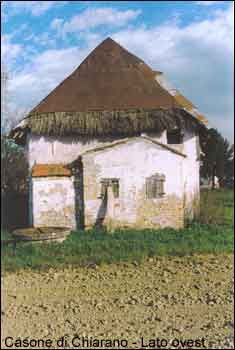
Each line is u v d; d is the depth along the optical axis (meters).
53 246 19.33
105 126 24.19
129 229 22.62
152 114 24.48
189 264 17.14
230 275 15.62
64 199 23.42
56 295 14.00
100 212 22.97
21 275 16.42
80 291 14.34
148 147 22.95
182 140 24.94
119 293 13.98
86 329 11.06
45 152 24.55
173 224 22.94
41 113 25.06
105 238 20.69
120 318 11.73
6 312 12.47
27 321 11.75
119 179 22.95
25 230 21.25
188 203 24.45
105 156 22.98
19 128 24.80
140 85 25.89
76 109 25.09
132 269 16.73
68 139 24.52
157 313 12.02
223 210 25.39
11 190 33.50
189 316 11.71
